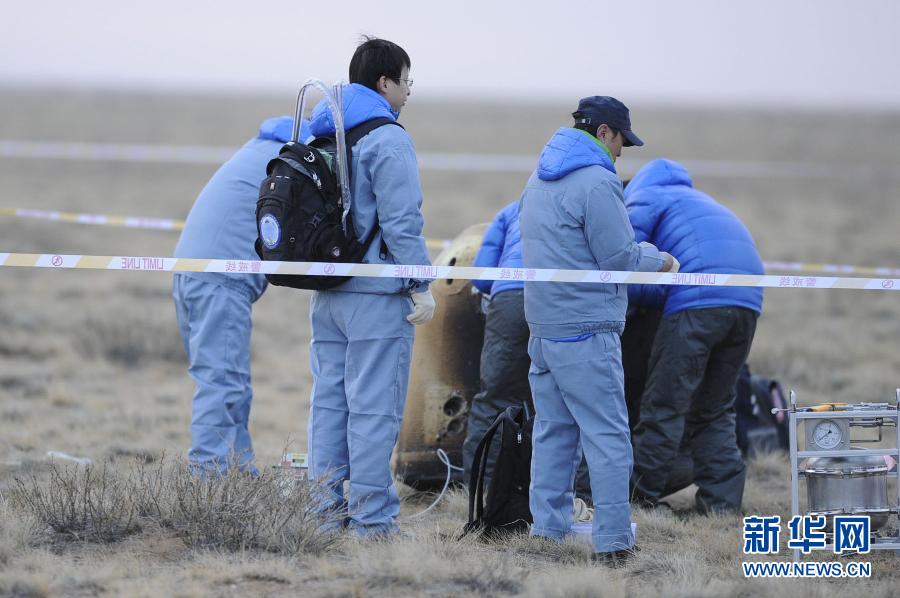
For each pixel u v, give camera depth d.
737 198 152.62
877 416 21.06
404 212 20.83
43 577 18.08
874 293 73.44
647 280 20.83
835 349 52.09
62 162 189.50
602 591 18.16
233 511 20.58
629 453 20.86
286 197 20.56
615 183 20.56
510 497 22.47
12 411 35.66
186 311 25.39
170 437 33.31
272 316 63.22
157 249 89.50
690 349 25.17
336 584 18.55
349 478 22.58
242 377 25.30
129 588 17.92
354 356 21.56
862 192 171.50
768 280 21.89
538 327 20.83
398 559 19.27
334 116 20.88
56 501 21.53
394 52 21.83
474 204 138.12
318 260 20.84
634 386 27.59
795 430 20.94
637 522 24.09
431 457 27.98
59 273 76.62
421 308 21.30
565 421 21.48
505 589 18.59
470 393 28.19
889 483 28.11
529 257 21.12
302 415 38.59
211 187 25.66
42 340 50.34
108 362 47.25
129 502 21.62
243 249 25.23
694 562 20.12
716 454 26.20
